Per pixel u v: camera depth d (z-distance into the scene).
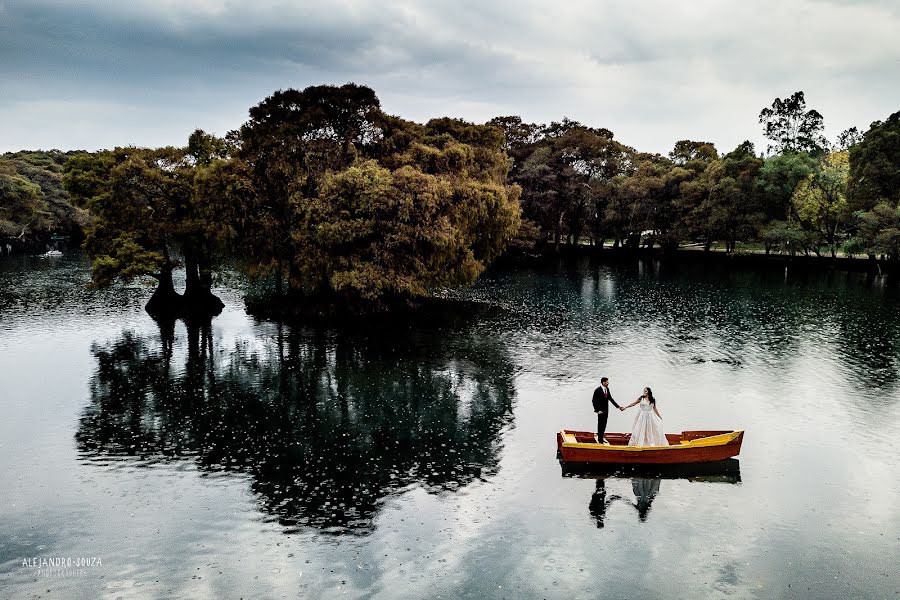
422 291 48.47
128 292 66.06
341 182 46.84
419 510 19.84
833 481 21.75
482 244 55.66
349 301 51.81
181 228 51.97
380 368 36.44
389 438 25.91
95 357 39.19
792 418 27.86
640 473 22.50
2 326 48.59
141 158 52.75
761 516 19.41
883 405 29.53
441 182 49.34
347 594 15.59
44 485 21.77
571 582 16.06
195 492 21.19
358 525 18.94
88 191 53.75
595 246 114.62
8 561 17.23
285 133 50.34
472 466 23.11
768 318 51.56
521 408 29.41
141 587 15.99
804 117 104.88
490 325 48.75
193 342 43.28
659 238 105.38
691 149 129.38
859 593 15.61
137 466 23.28
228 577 16.36
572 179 105.19
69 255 107.31
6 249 111.50
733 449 23.00
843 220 79.81
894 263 77.81
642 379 33.81
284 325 49.06
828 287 69.12
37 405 30.09
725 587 15.86
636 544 17.84
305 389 32.56
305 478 22.19
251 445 25.25
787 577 16.28
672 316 52.56
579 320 50.88
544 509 19.88
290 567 16.78
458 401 30.50
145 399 31.02
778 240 84.00
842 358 38.28
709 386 32.50
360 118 53.75
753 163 90.25
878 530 18.56
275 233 51.56
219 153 58.34
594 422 27.56
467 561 16.98
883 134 74.56
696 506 20.06
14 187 102.44
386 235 46.69
